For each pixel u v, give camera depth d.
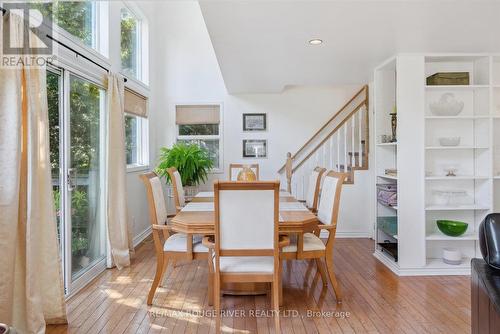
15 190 2.04
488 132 3.47
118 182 3.72
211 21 2.52
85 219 3.33
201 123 6.03
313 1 2.19
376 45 3.16
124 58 4.64
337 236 4.96
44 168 2.36
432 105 3.55
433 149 3.64
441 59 3.58
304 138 5.95
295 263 3.82
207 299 2.84
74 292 2.98
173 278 3.35
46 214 2.38
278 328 2.19
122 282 3.24
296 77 4.61
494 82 3.67
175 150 5.31
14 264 2.07
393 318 2.49
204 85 6.00
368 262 3.85
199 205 3.11
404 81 3.45
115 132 3.68
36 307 2.16
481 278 1.72
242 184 2.09
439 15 2.44
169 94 6.00
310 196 3.84
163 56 6.01
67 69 2.89
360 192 4.93
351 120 5.47
